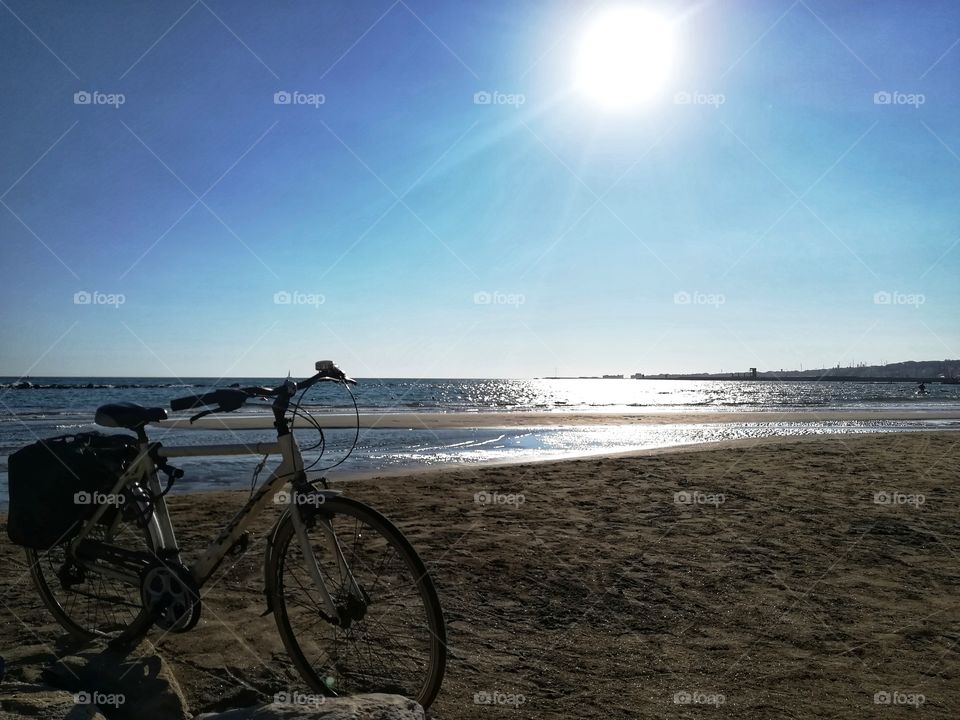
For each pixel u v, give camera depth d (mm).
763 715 2816
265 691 2893
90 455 3098
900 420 28969
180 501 7207
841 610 4113
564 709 2840
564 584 4504
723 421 28156
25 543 3107
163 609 2963
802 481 8602
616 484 8500
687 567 4918
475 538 5652
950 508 6945
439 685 2645
